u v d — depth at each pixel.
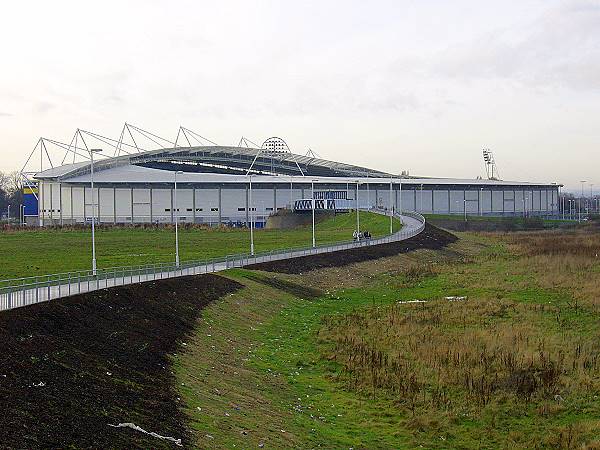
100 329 40.66
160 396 33.09
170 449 26.72
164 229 160.50
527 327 54.28
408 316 60.41
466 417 36.09
